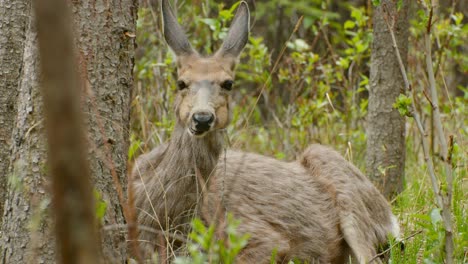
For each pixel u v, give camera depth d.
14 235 7.76
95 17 7.99
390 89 13.97
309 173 12.23
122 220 8.24
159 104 15.36
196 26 17.22
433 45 17.31
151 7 16.05
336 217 11.76
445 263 8.41
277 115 18.06
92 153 7.90
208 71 10.22
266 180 11.27
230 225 6.60
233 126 15.39
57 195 2.92
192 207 9.79
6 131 9.49
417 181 13.69
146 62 16.42
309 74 16.84
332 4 20.88
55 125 2.85
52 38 2.79
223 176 10.60
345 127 16.75
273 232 10.78
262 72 16.59
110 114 8.12
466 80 22.50
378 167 13.81
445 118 16.25
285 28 20.31
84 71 7.88
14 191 7.80
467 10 21.19
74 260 3.01
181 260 6.33
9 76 9.53
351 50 16.47
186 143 9.82
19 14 9.55
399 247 10.27
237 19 11.09
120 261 8.18
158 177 9.90
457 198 11.84
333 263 11.92
